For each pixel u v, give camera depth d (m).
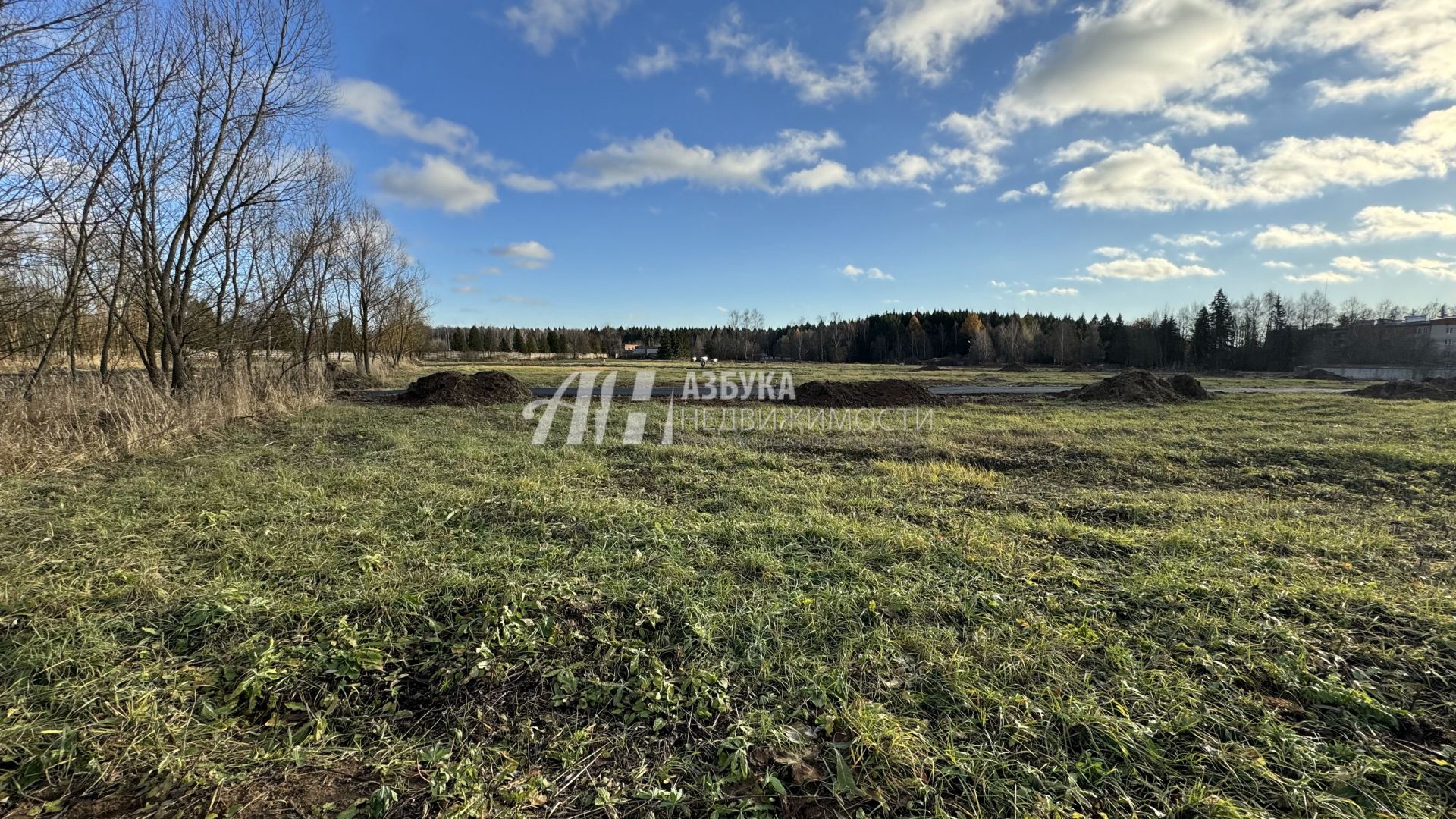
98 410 6.45
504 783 1.65
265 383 10.39
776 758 1.72
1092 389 14.46
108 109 7.27
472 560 3.11
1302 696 2.02
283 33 8.82
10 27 5.48
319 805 1.57
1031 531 3.74
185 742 1.78
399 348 27.53
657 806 1.59
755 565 3.13
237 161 8.93
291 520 3.72
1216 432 8.25
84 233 7.11
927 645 2.30
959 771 1.67
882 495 4.71
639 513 3.98
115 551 3.13
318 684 2.04
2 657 2.12
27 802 1.57
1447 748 1.76
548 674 2.12
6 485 4.47
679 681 2.10
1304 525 3.88
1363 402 12.95
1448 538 3.68
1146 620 2.52
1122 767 1.70
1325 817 1.53
